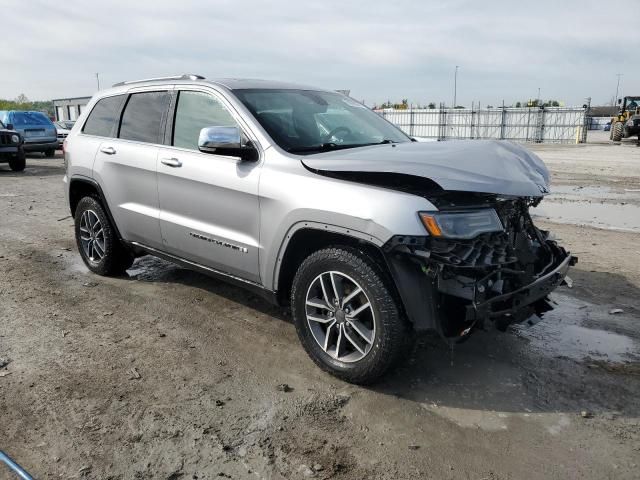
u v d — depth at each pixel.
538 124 38.16
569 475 2.66
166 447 2.86
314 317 3.63
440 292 3.16
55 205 10.13
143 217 4.79
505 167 3.33
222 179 4.00
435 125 43.16
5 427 3.02
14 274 5.73
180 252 4.56
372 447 2.88
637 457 2.79
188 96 4.52
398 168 3.17
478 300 3.13
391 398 3.35
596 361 3.84
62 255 6.52
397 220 3.07
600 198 10.79
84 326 4.39
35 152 21.84
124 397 3.33
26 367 3.70
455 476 2.66
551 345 4.09
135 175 4.80
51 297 5.05
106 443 2.89
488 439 2.95
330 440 2.94
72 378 3.56
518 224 3.68
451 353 3.96
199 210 4.26
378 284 3.23
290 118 4.17
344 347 3.55
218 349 4.00
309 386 3.48
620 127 32.12
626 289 5.23
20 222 8.53
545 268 3.71
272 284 3.86
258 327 4.39
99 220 5.38
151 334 4.25
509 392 3.43
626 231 7.66
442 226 3.06
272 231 3.71
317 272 3.53
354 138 4.35
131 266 6.02
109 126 5.27
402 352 3.31
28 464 2.73
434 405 3.28
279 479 2.64
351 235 3.24
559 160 20.02
